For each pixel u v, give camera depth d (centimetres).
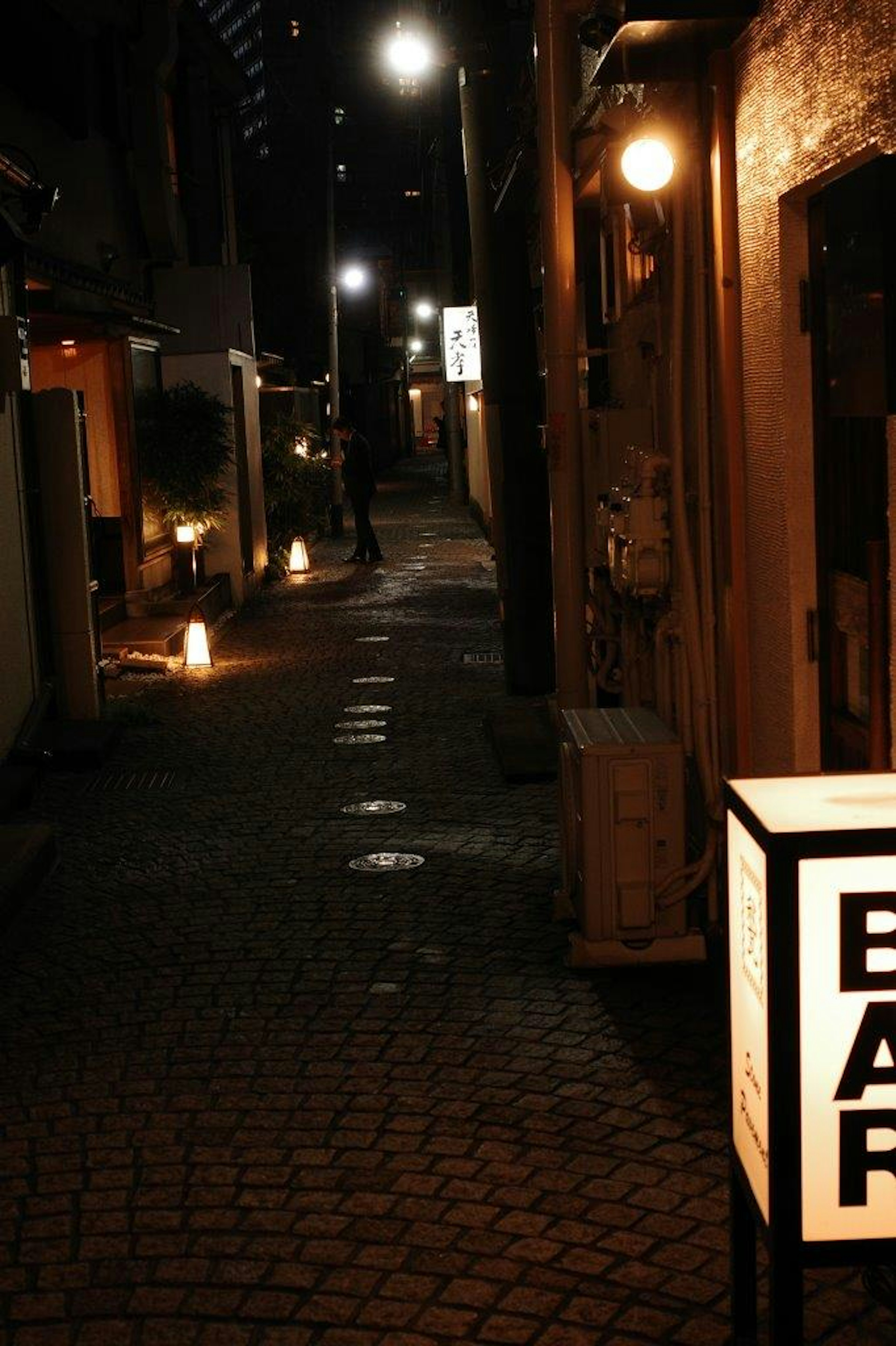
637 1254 394
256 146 7081
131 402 1675
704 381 633
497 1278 384
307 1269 393
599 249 1073
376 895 736
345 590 2170
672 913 616
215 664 1527
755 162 552
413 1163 452
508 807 904
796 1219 287
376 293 7050
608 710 679
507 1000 586
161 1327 368
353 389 5594
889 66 400
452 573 2359
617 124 753
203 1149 468
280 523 2456
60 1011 598
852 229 402
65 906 743
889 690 439
